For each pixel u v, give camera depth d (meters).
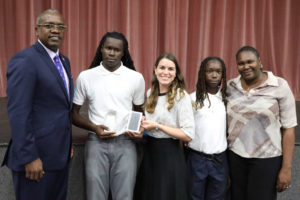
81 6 3.84
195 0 4.01
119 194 1.50
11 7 3.71
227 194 1.76
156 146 1.51
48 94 1.28
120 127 1.49
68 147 1.39
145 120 1.53
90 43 3.90
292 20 4.07
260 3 4.04
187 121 1.46
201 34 4.05
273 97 1.48
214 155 1.55
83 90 1.52
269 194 1.53
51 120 1.30
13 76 1.20
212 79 1.59
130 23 3.86
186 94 1.50
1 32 3.74
